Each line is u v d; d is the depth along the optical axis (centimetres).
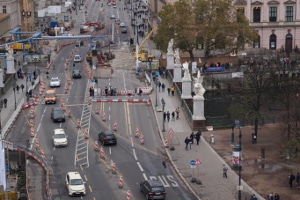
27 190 13988
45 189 14288
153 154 16862
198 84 19025
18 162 16350
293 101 18812
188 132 18812
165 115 19875
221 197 13600
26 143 17600
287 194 13638
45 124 19775
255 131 17412
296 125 15875
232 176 14888
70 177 14088
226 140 17800
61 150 17150
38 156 16425
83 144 17688
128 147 17462
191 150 17025
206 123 18962
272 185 14200
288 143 15362
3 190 13288
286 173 14912
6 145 16138
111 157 16575
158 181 14025
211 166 15650
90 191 14125
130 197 13675
